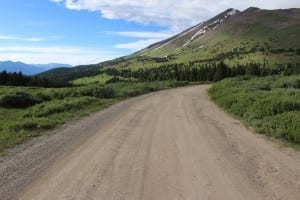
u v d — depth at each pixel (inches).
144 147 443.8
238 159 381.1
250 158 385.4
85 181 297.6
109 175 316.2
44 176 313.1
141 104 1107.3
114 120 719.1
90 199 253.4
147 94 1685.5
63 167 344.8
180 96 1512.1
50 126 627.2
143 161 370.0
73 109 923.4
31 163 362.0
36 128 606.9
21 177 310.0
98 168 340.5
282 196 261.1
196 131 574.6
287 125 529.3
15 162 366.6
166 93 1765.5
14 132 560.4
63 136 533.6
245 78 2404.0
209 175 318.0
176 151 420.5
